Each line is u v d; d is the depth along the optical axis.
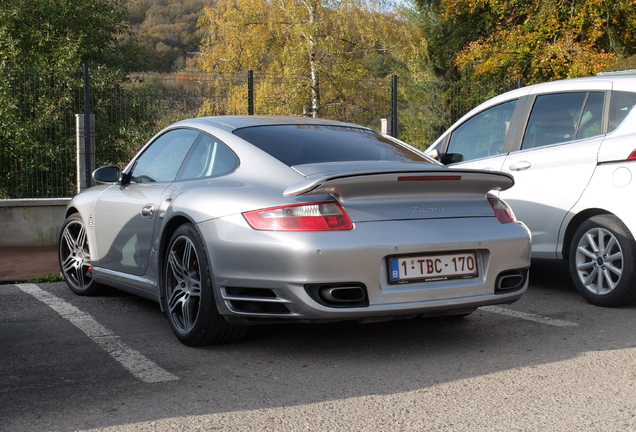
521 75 22.98
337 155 3.61
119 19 23.00
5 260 7.39
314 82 26.91
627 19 21.48
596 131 4.76
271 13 30.09
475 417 2.48
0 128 8.80
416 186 3.17
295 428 2.38
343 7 28.00
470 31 30.59
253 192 3.27
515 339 3.68
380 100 10.61
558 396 2.70
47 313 4.48
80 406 2.63
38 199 8.86
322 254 2.96
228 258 3.20
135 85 9.21
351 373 3.06
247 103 9.62
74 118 9.08
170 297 3.70
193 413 2.54
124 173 4.57
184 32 53.03
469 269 3.31
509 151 5.41
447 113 11.71
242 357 3.35
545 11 22.27
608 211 4.56
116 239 4.43
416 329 3.94
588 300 4.71
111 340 3.72
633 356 3.29
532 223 5.12
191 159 3.96
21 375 3.06
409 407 2.60
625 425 2.38
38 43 20.52
